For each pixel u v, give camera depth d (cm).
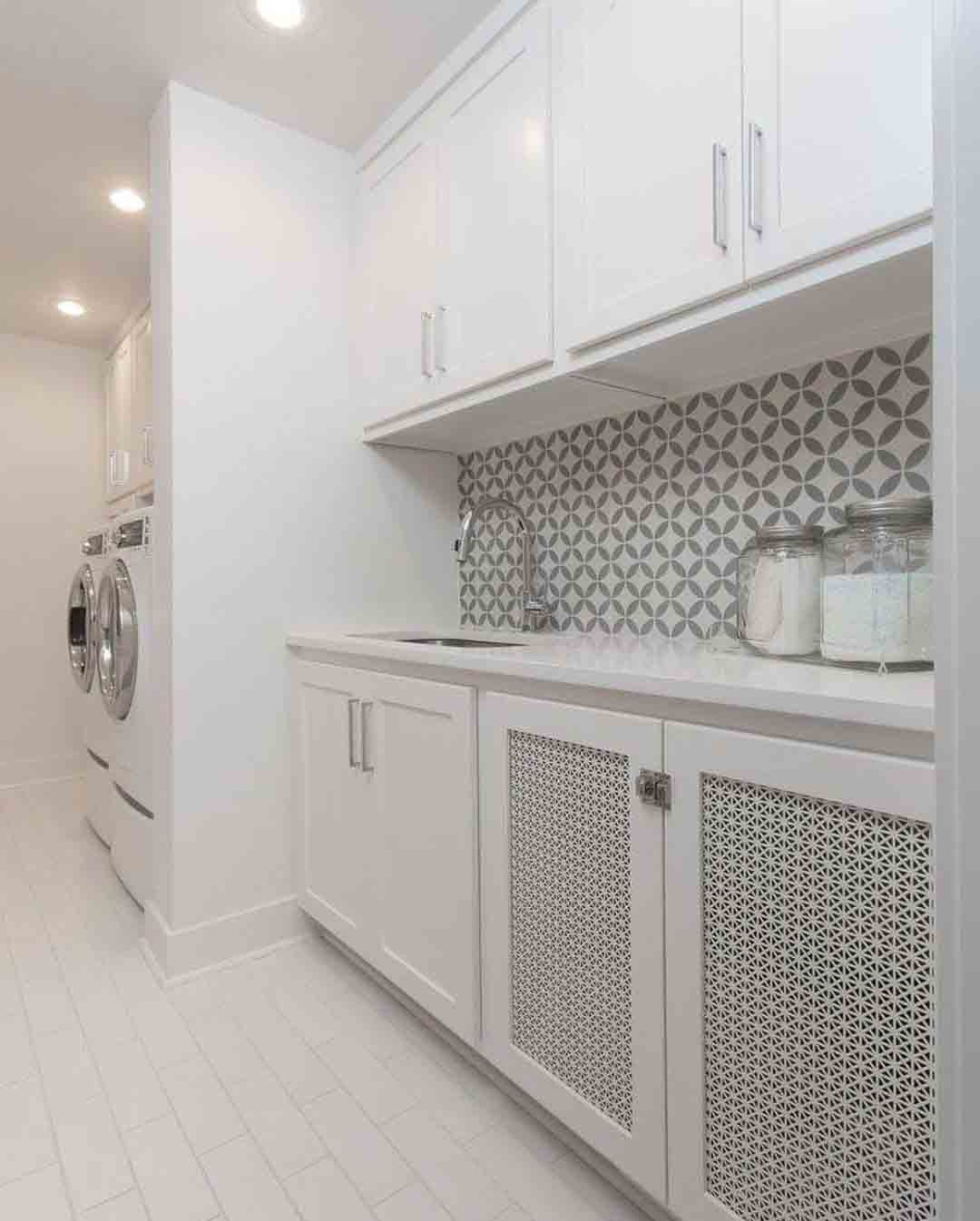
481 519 229
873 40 96
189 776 185
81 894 232
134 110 191
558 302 146
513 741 128
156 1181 118
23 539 364
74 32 163
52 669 372
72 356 378
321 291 209
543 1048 123
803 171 104
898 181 94
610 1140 111
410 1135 129
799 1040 88
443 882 143
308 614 206
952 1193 55
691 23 118
